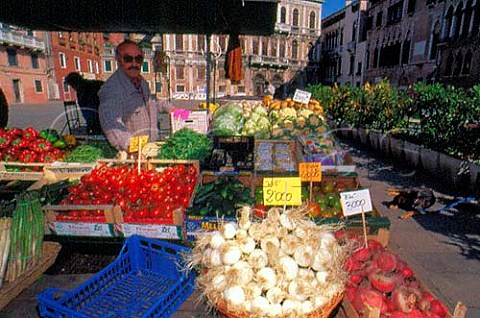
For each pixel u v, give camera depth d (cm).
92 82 752
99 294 255
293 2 4094
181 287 249
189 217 292
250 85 4238
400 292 195
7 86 2872
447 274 321
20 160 443
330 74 4028
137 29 774
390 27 2447
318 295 180
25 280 273
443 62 1812
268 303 177
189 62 3950
